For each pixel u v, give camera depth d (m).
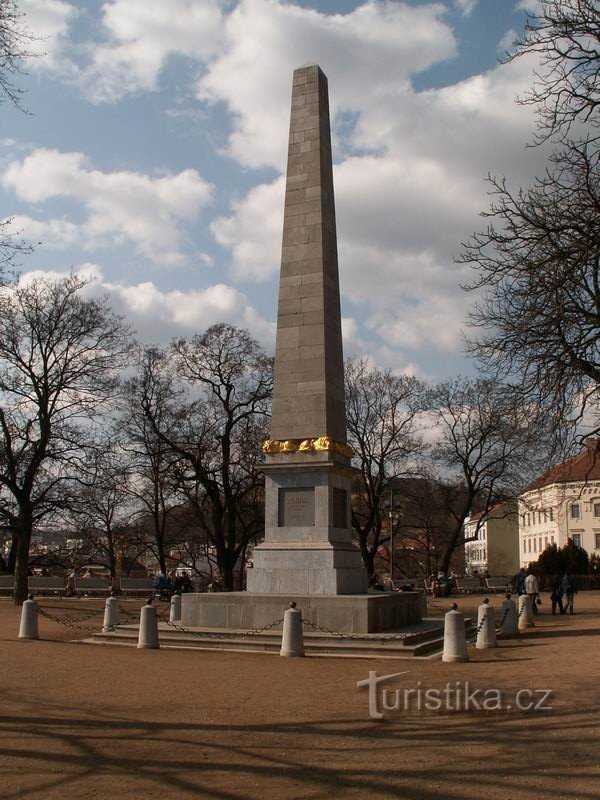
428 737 10.53
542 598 49.91
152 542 58.91
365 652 19.56
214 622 22.89
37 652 19.80
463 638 18.22
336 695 13.78
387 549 74.00
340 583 23.48
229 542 46.03
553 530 90.81
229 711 12.41
